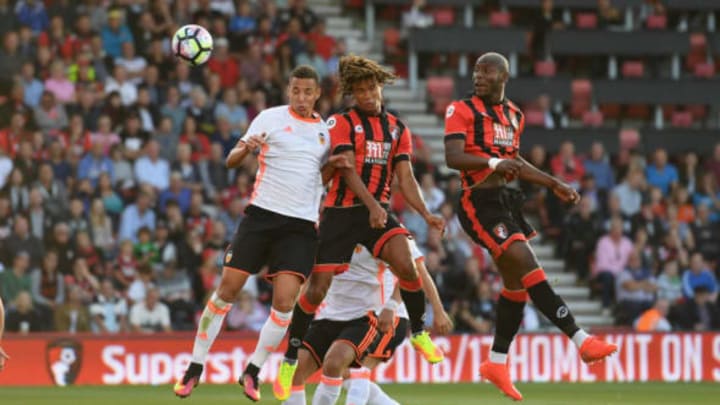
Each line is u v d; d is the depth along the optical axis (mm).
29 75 72875
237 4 82562
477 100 35781
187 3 80688
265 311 65562
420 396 52688
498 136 35625
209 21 79875
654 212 77562
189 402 47750
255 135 33938
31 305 61625
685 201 79375
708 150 85000
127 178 69938
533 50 89312
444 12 88812
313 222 34188
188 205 69312
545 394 54844
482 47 85875
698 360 66750
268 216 33844
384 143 34719
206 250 66438
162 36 78500
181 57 36375
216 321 34281
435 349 35625
